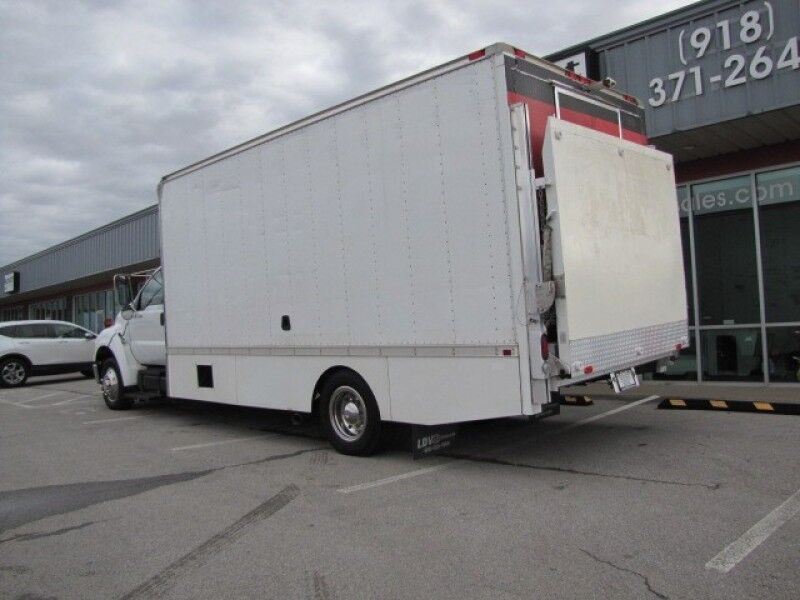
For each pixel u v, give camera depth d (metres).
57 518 5.14
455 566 3.82
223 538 4.50
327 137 6.48
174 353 8.73
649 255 6.28
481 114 5.25
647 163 6.44
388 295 5.95
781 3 7.96
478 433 7.38
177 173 8.56
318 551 4.16
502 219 5.14
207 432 8.52
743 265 9.78
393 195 5.88
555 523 4.41
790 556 3.68
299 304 6.83
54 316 31.22
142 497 5.60
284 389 7.06
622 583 3.47
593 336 5.35
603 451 6.27
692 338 10.23
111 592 3.74
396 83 5.84
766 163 9.50
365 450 6.39
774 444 6.20
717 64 8.49
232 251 7.68
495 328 5.20
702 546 3.88
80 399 12.84
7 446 8.14
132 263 20.56
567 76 5.95
